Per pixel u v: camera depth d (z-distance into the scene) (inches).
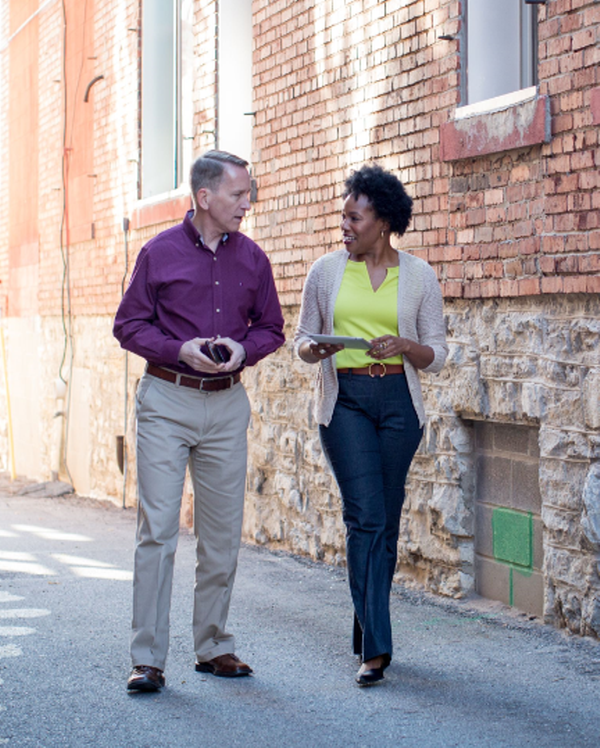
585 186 196.9
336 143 289.1
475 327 229.0
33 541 346.9
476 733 149.3
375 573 173.0
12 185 666.2
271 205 328.2
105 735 150.2
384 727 152.2
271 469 322.3
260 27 333.4
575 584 197.9
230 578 177.9
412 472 249.8
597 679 173.2
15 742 147.7
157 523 168.9
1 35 692.7
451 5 237.8
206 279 171.6
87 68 514.0
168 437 169.8
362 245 176.2
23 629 211.5
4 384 688.4
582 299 197.9
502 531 226.5
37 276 607.8
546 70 206.7
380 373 175.5
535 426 216.1
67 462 553.0
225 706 162.4
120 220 469.4
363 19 274.5
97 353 505.7
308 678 176.9
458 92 236.4
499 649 192.7
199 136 381.1
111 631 210.1
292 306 315.6
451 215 237.8
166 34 421.7
